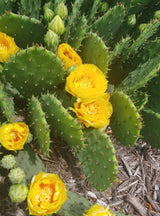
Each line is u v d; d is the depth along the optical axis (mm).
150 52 594
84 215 491
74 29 589
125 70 649
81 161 552
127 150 687
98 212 471
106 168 505
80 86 514
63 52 552
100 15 669
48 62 487
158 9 693
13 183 482
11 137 488
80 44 574
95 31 617
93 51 564
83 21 542
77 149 544
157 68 537
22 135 497
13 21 537
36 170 526
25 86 535
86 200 548
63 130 505
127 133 540
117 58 630
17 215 525
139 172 669
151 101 641
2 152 533
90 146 529
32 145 597
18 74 502
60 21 534
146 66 565
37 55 471
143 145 703
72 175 607
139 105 595
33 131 546
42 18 629
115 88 656
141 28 631
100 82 517
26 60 476
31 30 559
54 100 471
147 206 633
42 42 593
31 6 588
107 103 528
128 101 508
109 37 646
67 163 615
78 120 503
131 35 699
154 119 584
